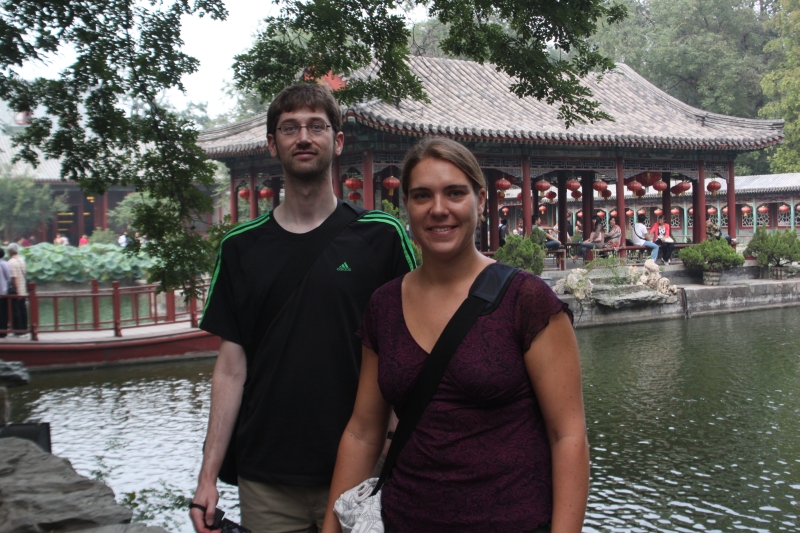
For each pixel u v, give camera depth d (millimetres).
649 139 21406
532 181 26531
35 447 4305
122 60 7277
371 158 18219
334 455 2736
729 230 24984
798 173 36844
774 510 6648
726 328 17500
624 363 13195
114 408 9875
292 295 2760
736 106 47344
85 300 14570
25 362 12289
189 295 7660
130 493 6723
